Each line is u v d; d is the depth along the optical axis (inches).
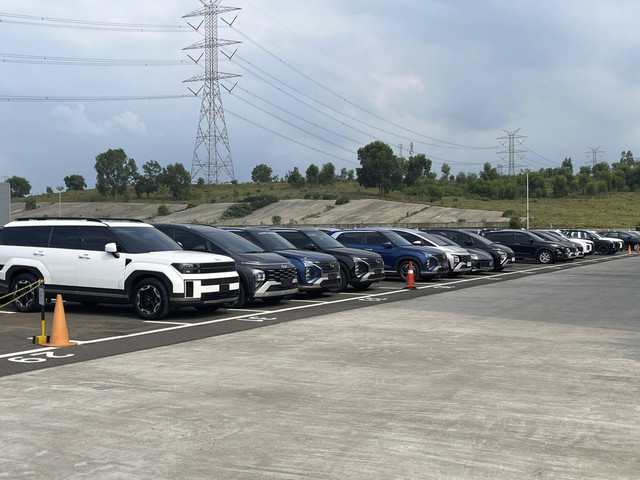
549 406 281.4
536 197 5639.8
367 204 4133.9
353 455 219.0
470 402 287.7
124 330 488.7
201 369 352.8
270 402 286.2
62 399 289.7
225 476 200.2
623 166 6993.1
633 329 503.8
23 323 519.8
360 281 776.9
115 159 5679.1
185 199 5177.2
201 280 539.8
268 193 5383.9
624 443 232.5
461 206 4399.6
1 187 1801.2
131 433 242.2
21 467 207.9
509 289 829.8
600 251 1829.5
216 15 3789.4
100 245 563.8
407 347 422.0
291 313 591.2
